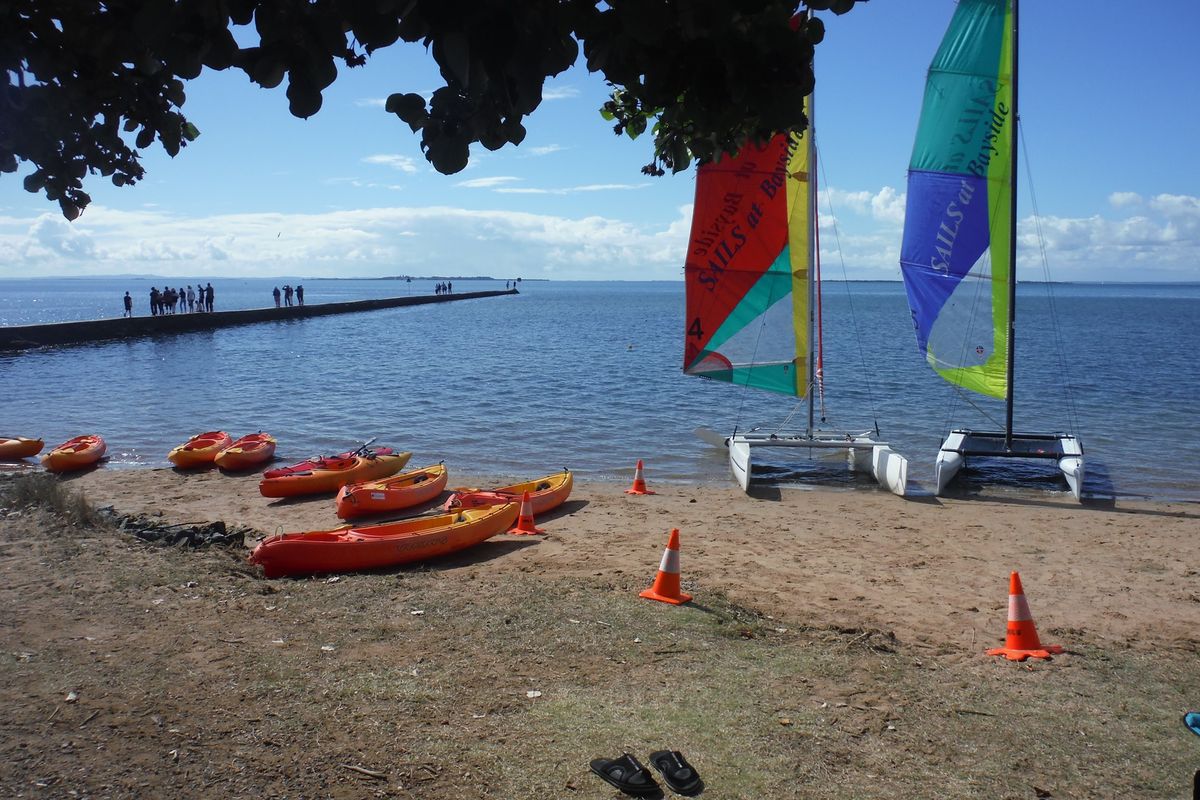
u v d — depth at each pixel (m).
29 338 41.22
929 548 11.78
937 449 20.28
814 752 5.36
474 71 2.39
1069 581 10.21
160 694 5.70
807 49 2.44
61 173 3.41
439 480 15.07
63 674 5.93
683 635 7.34
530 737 5.36
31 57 2.90
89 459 17.62
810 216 16.25
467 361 40.94
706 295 16.38
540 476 17.16
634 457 19.25
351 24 2.36
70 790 4.50
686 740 5.42
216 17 2.37
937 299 15.93
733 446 17.08
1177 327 73.69
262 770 4.81
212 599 7.84
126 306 52.16
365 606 7.86
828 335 65.88
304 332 58.41
